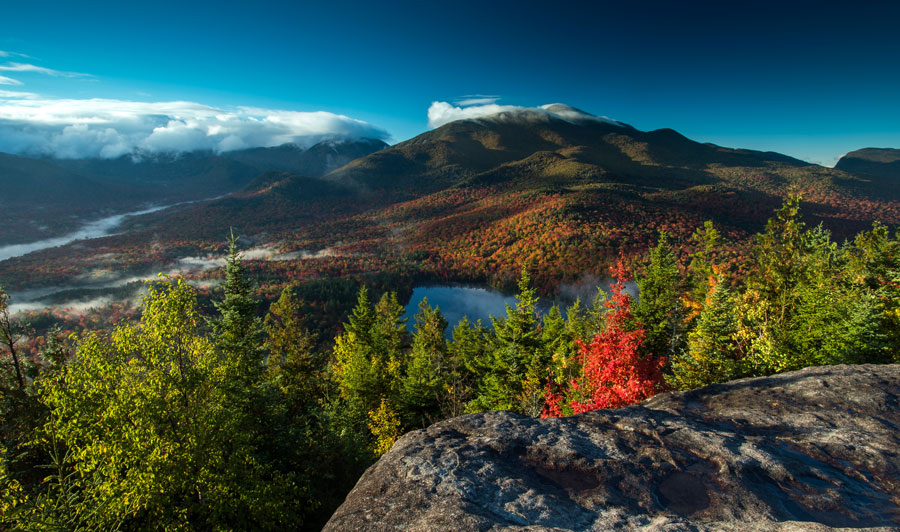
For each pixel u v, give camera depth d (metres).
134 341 10.74
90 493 9.47
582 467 5.37
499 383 25.64
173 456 10.41
